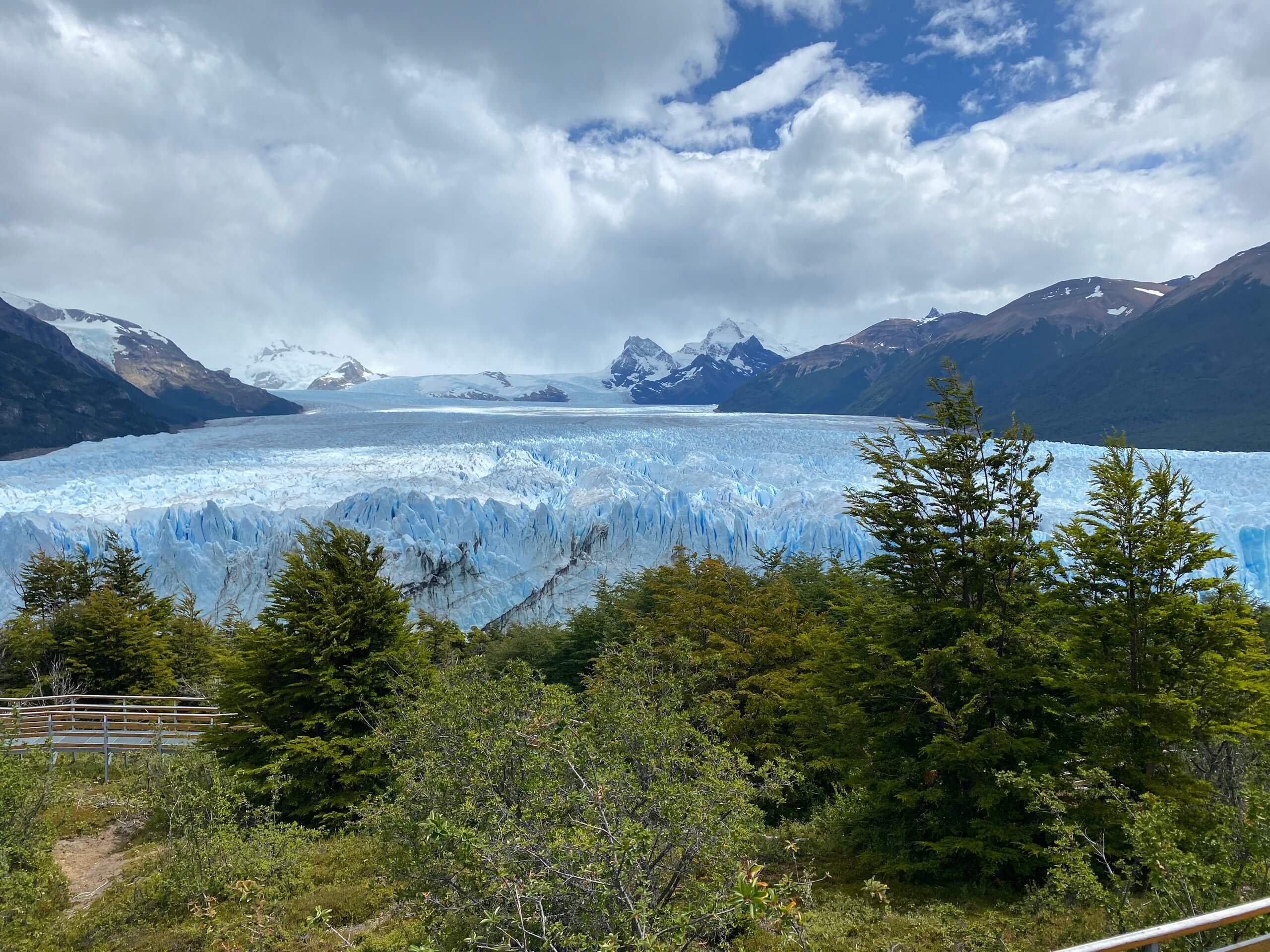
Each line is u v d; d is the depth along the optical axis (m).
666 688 8.96
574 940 4.96
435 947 5.77
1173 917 6.80
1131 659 12.03
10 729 17.53
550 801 6.33
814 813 15.72
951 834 12.18
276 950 9.34
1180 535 11.94
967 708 12.13
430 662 17.97
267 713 16.20
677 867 6.19
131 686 25.83
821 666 15.31
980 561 13.04
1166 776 11.54
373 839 13.10
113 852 14.26
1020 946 8.38
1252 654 11.82
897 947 8.44
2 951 9.54
